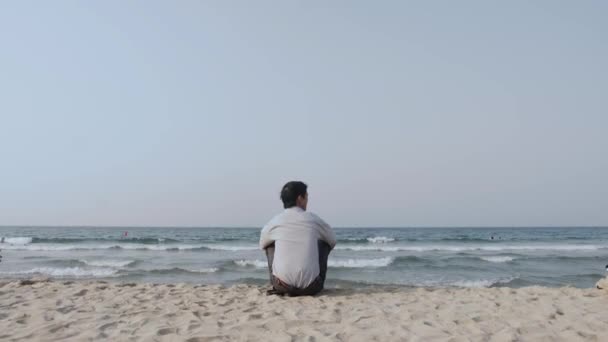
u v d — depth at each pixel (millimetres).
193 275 13250
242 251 25094
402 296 6109
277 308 5066
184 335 3816
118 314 4762
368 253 23906
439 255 21953
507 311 4914
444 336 3766
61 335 3816
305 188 6152
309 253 5801
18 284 7355
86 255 21250
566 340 3666
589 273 14484
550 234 65688
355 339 3680
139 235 55562
